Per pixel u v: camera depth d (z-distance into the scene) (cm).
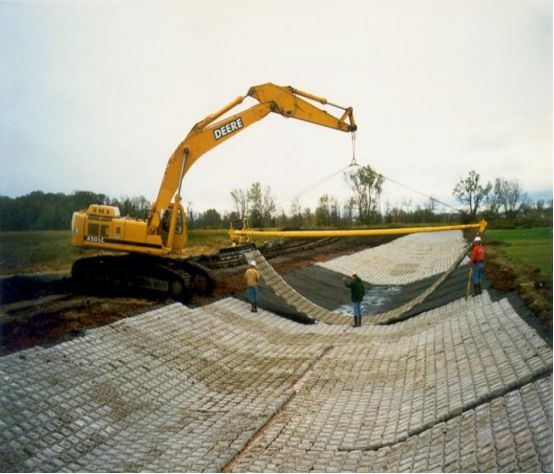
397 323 1880
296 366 1468
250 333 1750
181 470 914
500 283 1919
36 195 3469
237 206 5859
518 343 1180
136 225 1928
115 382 1209
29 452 914
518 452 771
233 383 1364
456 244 4431
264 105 1855
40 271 2645
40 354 1195
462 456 823
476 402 977
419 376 1259
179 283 1856
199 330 1642
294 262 3133
